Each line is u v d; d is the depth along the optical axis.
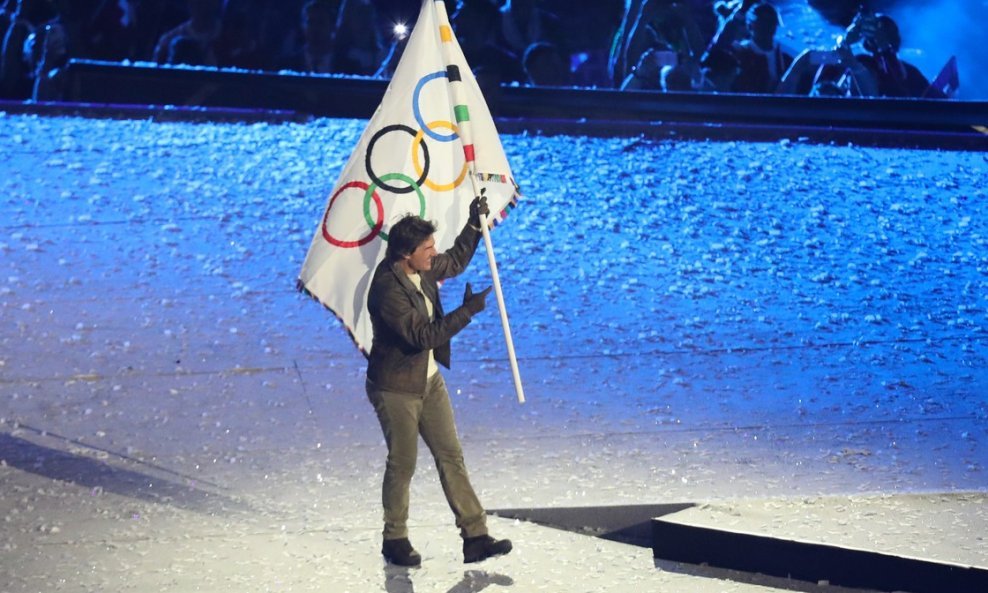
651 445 25.67
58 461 24.86
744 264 36.00
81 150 41.59
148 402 27.72
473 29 47.34
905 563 19.58
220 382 28.80
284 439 26.08
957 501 21.83
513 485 23.72
